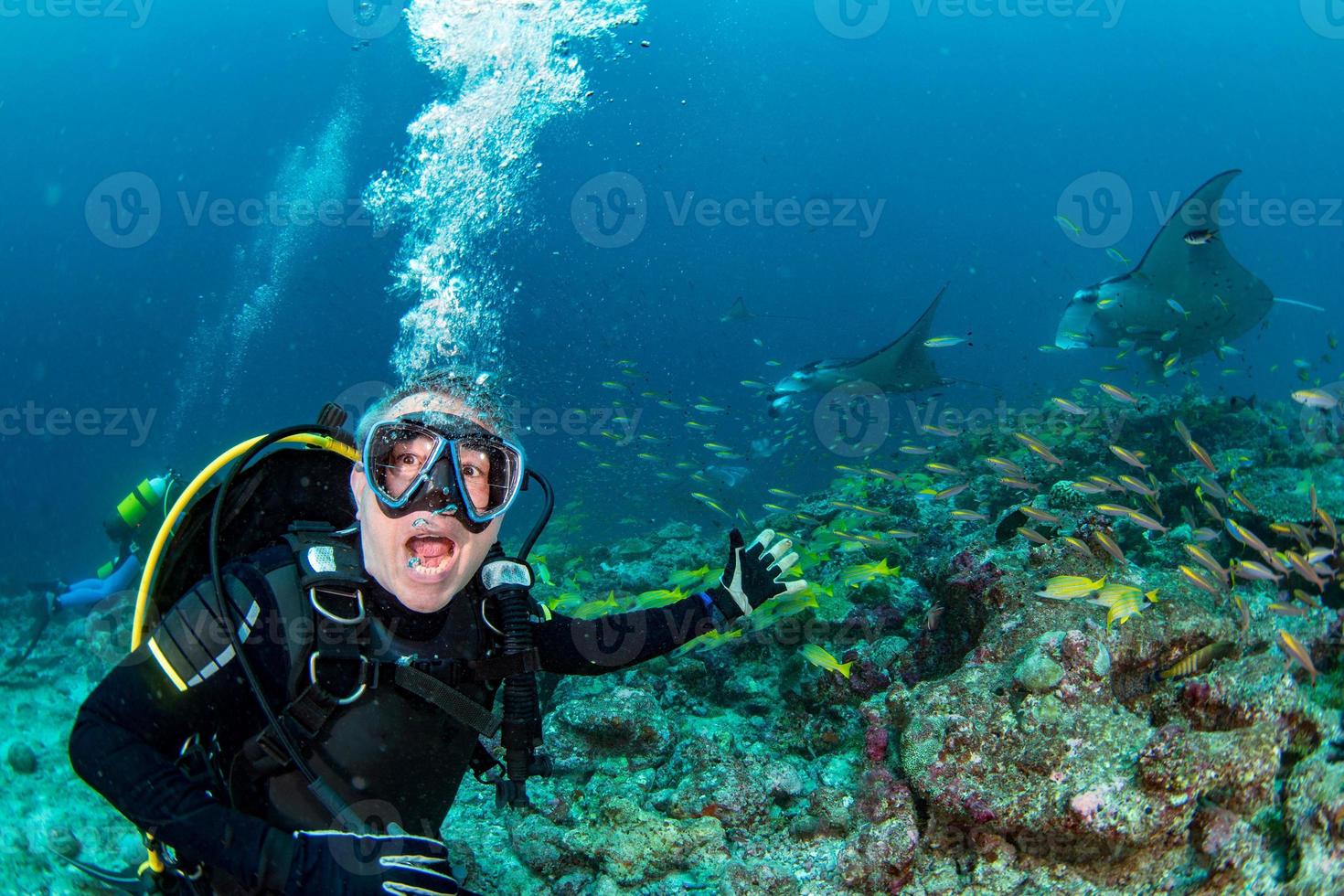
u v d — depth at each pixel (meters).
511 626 1.79
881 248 97.81
